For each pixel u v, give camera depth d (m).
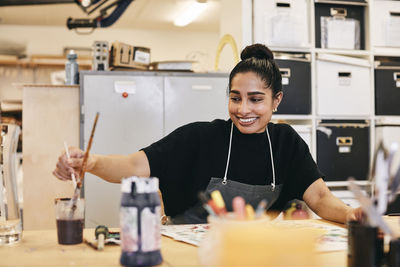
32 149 3.15
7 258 0.99
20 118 4.29
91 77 3.12
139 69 3.34
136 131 3.17
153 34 7.42
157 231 0.93
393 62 3.46
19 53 7.02
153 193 0.92
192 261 0.96
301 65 3.29
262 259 0.67
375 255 0.85
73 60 3.30
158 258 0.93
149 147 1.60
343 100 3.37
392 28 3.49
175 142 1.62
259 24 3.28
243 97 1.55
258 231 0.69
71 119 3.19
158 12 6.32
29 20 6.70
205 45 7.58
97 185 3.10
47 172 3.15
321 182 1.65
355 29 3.49
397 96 3.46
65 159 1.22
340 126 3.34
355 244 0.86
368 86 3.42
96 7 5.34
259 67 1.55
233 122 1.62
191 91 3.25
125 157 1.52
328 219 1.49
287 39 3.30
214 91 3.28
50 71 7.00
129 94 3.16
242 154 1.64
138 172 1.53
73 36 7.17
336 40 3.44
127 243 0.91
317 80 3.32
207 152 1.64
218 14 6.44
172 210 1.67
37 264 0.94
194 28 7.30
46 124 3.17
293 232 0.70
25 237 1.23
